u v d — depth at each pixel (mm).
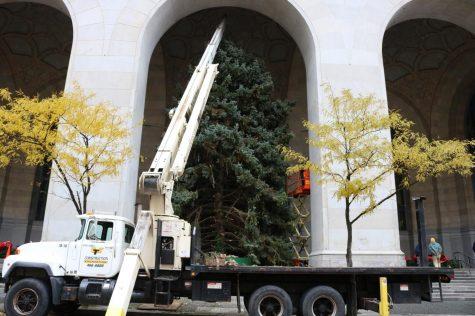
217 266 8109
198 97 10797
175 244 8266
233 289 8555
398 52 23625
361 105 10719
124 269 6957
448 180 22875
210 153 14188
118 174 12070
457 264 20109
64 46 22875
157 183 7883
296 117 22719
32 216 22281
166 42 22797
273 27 22562
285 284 8531
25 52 22672
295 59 23219
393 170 10391
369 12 15594
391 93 24578
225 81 15469
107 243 8539
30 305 8234
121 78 14438
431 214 22938
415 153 9727
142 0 15398
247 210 14680
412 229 23094
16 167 22375
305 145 22266
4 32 21891
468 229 21688
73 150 11320
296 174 18188
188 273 8375
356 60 15000
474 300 12758
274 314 8219
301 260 16156
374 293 8797
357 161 10547
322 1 15648
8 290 8430
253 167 14227
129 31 15016
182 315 9352
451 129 23406
